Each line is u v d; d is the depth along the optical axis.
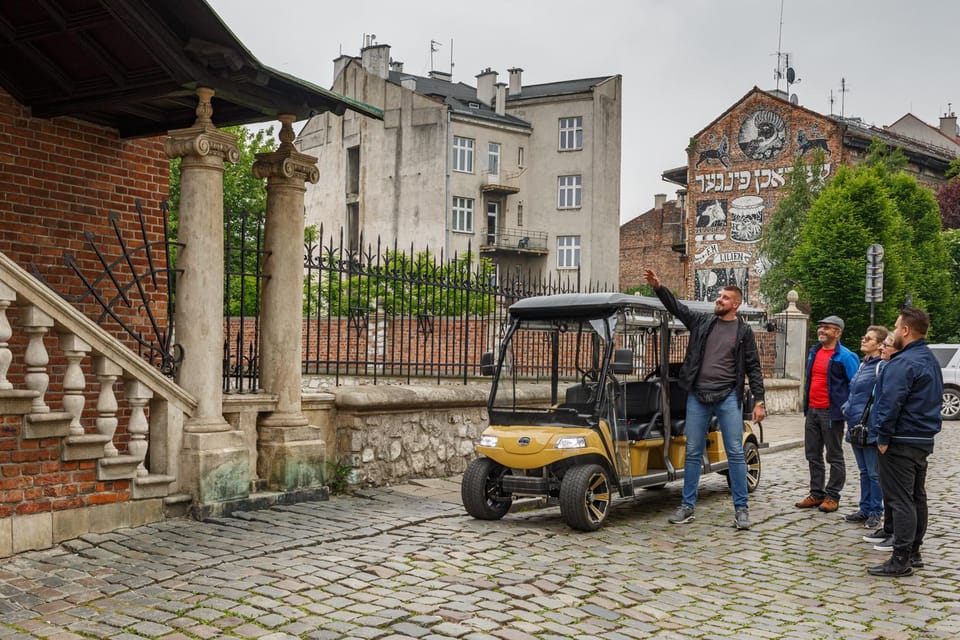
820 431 9.28
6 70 7.86
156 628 4.85
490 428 8.43
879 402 6.70
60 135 8.41
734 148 49.16
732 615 5.57
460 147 53.06
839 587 6.31
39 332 6.39
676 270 58.28
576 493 7.71
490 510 8.14
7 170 8.00
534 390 8.47
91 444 6.65
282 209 8.52
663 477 8.88
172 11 6.94
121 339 8.88
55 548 6.36
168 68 7.18
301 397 8.78
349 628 4.91
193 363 7.61
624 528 8.07
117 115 8.62
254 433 8.30
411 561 6.37
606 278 56.66
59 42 7.31
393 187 52.72
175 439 7.46
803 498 9.97
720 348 8.38
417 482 9.95
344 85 54.53
